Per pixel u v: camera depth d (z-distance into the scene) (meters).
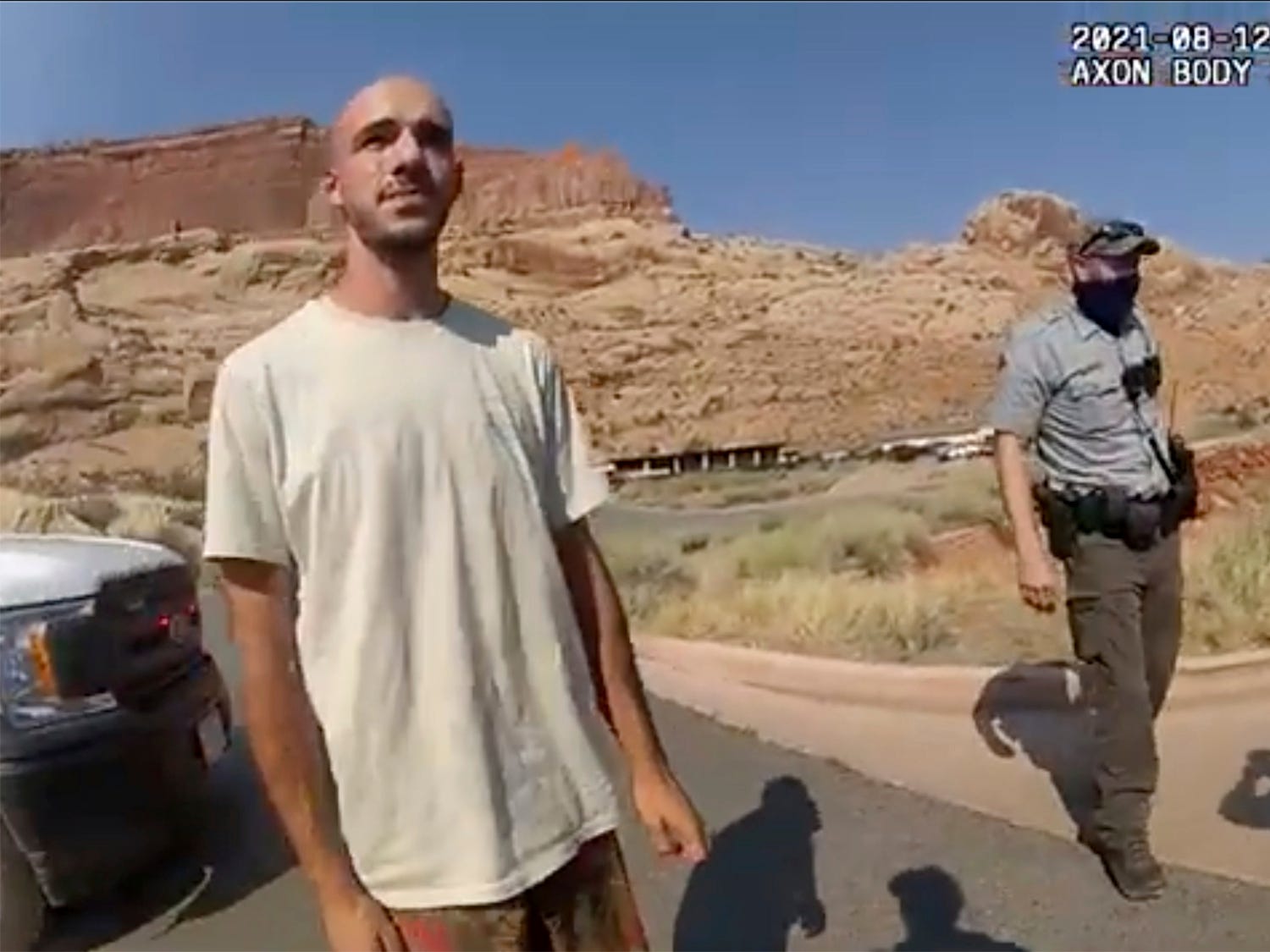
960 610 5.11
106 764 2.88
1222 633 4.18
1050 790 3.70
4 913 2.76
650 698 4.73
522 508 1.56
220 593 1.54
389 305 1.54
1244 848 3.20
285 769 1.49
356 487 1.48
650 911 3.26
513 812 1.55
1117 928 2.95
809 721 4.38
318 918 3.06
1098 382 3.15
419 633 1.50
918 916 3.09
